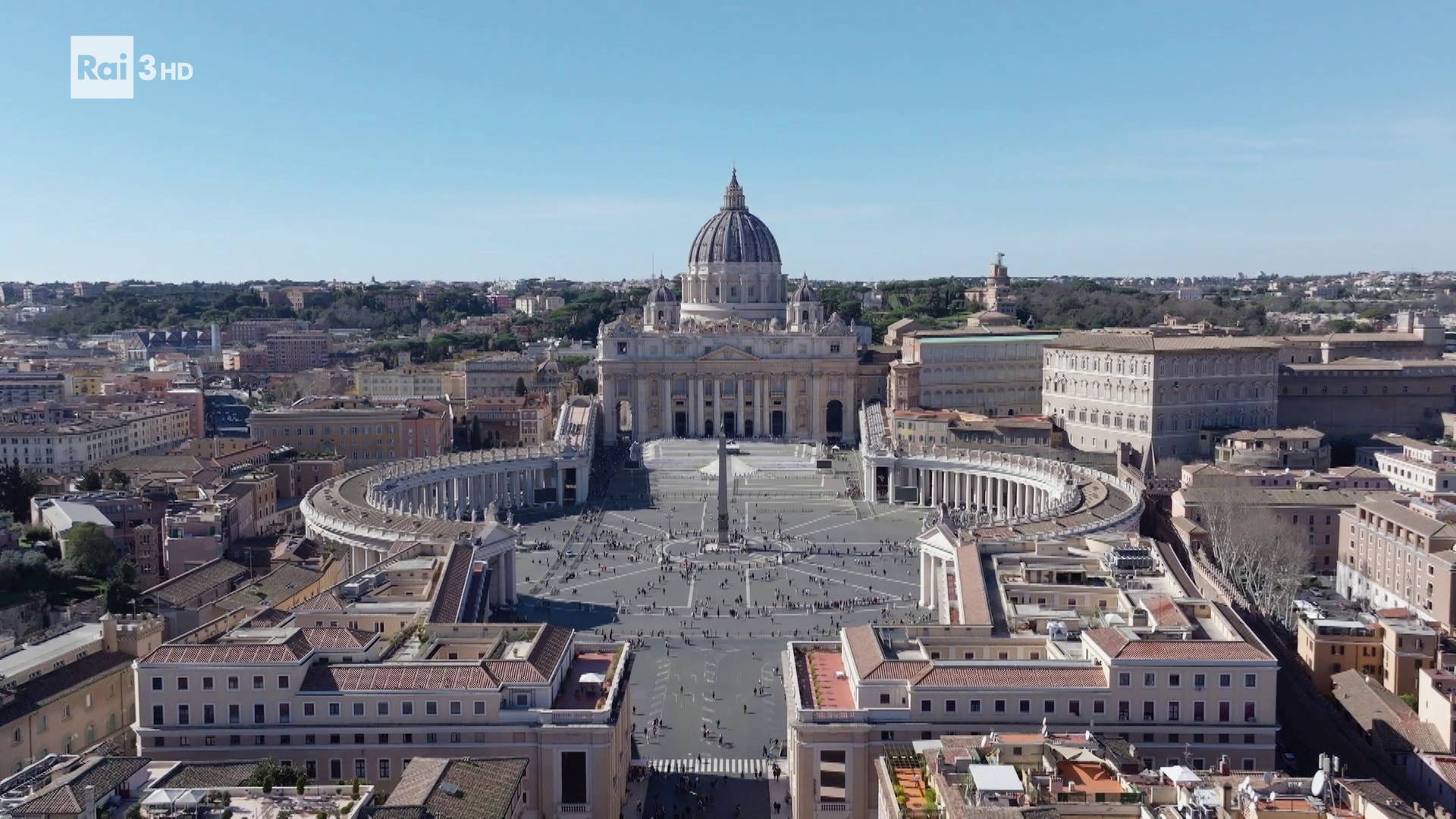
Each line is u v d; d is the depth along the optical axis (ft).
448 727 415.85
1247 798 322.55
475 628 488.44
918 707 416.26
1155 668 416.46
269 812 330.34
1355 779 362.53
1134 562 572.10
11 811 316.40
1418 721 482.69
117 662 509.35
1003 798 320.50
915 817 329.11
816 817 418.10
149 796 329.72
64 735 470.80
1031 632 496.64
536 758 417.28
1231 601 625.82
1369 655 562.66
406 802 343.05
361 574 597.52
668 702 567.18
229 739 418.31
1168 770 343.05
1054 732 412.16
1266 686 415.64
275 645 428.15
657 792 468.34
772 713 552.82
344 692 418.51
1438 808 372.79
